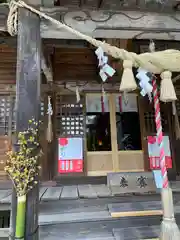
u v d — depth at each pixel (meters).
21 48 2.39
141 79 2.27
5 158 4.99
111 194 3.57
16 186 2.00
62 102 5.50
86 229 2.50
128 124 5.70
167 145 5.52
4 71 5.43
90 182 5.10
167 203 2.06
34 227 2.04
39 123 2.27
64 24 2.51
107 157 5.38
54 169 5.09
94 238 2.32
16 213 2.00
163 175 2.16
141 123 5.60
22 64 2.35
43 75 5.45
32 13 2.48
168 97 2.21
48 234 2.39
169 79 2.26
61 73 5.59
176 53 2.29
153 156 5.43
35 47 2.42
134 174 4.06
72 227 2.48
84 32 2.66
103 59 2.25
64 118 5.42
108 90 5.65
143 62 2.22
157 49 4.92
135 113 5.76
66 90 5.55
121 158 5.41
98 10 2.72
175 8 2.90
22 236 1.93
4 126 5.16
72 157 5.22
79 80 5.58
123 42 5.17
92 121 5.60
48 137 5.08
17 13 2.50
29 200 2.05
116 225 2.57
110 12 2.73
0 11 2.69
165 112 5.68
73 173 5.13
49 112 5.12
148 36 2.89
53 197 3.36
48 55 4.59
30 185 2.03
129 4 2.87
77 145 5.30
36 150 2.13
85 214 2.71
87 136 5.48
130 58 2.21
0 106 5.26
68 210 2.88
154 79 2.38
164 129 5.61
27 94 2.29
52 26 2.56
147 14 2.80
